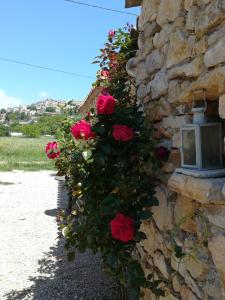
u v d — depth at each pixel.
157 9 2.51
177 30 2.11
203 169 1.87
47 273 4.25
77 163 2.89
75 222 2.88
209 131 1.89
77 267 4.38
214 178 1.75
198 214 1.86
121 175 2.49
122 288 3.01
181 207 2.10
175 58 2.15
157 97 2.52
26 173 17.06
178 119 2.19
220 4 1.62
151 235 2.71
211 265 1.74
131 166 2.51
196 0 1.88
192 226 1.96
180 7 2.09
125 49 3.69
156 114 2.55
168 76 2.28
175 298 2.19
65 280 3.99
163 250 2.42
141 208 2.40
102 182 2.61
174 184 2.03
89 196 2.65
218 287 1.67
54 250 5.17
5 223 7.05
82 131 2.45
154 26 2.58
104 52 3.87
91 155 2.58
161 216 2.45
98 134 2.53
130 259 2.41
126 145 2.49
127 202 2.40
